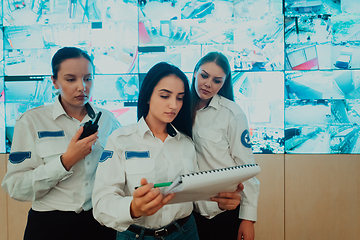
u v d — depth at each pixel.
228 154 1.59
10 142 2.54
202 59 1.56
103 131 1.51
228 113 1.58
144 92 1.15
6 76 2.52
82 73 1.31
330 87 2.38
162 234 1.05
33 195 1.28
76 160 1.26
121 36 2.48
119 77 2.49
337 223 2.41
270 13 2.41
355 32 2.35
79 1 2.47
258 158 2.45
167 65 1.11
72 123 1.45
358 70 2.36
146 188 0.78
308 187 2.42
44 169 1.25
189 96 1.20
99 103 2.50
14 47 2.51
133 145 1.11
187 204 1.13
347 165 2.38
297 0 2.38
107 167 1.06
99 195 1.02
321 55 2.38
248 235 1.49
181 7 2.46
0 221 2.58
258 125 2.44
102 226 1.46
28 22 2.49
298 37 2.39
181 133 1.27
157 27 2.47
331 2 2.36
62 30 2.49
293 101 2.41
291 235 2.45
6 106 2.53
